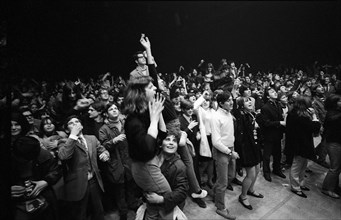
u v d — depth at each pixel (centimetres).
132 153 164
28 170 215
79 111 322
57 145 266
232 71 865
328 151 359
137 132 158
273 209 331
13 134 241
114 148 296
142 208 195
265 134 411
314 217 316
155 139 158
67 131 258
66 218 262
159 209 181
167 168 200
